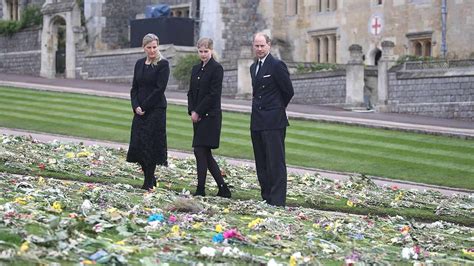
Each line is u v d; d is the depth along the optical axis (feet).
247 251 26.81
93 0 153.69
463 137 77.97
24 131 76.13
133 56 136.77
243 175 52.75
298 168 62.34
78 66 145.69
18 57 154.51
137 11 157.38
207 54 42.73
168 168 52.49
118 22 156.35
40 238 24.67
